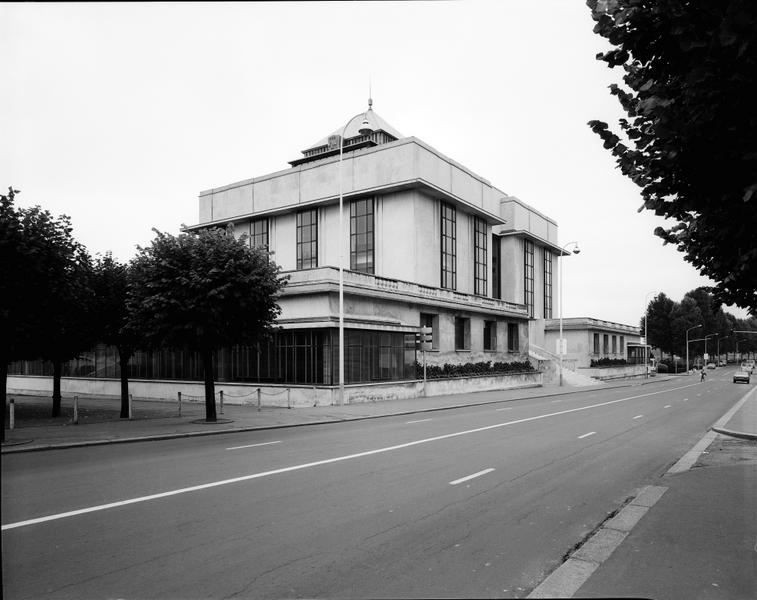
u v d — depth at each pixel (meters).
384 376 29.61
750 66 3.30
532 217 60.41
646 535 6.05
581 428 16.84
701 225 4.65
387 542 5.89
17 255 13.37
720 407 25.44
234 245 18.42
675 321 98.06
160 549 5.66
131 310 18.08
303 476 9.38
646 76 4.28
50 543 5.85
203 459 11.23
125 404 20.30
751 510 7.13
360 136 47.78
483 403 28.09
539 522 6.67
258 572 5.04
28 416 21.00
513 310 47.94
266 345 27.72
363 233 41.75
